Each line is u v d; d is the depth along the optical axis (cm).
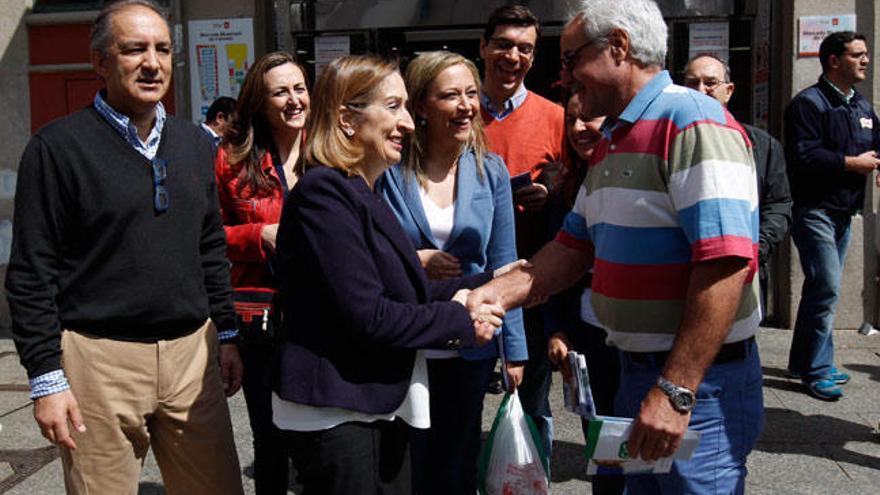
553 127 404
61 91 726
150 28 246
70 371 249
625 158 222
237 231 314
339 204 223
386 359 231
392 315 222
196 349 269
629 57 222
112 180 246
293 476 408
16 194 244
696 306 207
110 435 254
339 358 226
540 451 317
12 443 460
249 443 456
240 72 675
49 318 242
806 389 521
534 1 661
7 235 736
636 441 214
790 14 644
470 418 309
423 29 686
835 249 513
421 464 300
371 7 678
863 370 567
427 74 305
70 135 245
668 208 216
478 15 666
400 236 237
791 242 655
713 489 227
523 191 357
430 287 262
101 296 249
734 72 679
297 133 332
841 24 636
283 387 226
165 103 698
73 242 248
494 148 396
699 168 207
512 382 319
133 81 245
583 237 259
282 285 232
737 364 228
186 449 270
